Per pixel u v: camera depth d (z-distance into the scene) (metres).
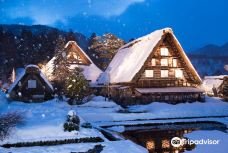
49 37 98.25
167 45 44.31
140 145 18.48
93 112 32.91
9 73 76.25
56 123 20.03
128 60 48.66
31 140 16.91
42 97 43.84
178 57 44.59
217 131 23.59
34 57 85.94
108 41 78.88
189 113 33.09
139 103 41.28
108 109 35.72
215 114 33.53
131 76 41.12
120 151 15.63
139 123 26.94
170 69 44.28
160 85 43.62
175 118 30.89
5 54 85.50
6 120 17.67
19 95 43.03
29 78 43.56
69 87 40.38
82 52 59.41
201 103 41.16
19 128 18.45
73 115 19.11
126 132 23.39
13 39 93.25
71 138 17.58
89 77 56.53
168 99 42.03
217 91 61.97
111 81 47.69
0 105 35.38
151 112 33.38
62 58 50.06
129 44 54.84
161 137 21.23
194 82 44.81
